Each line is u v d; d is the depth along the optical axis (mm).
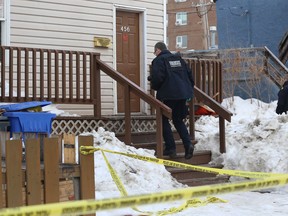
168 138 17328
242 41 41344
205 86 22547
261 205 14312
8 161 8117
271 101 31281
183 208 12805
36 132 10562
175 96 17031
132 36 24203
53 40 21453
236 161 18703
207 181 17734
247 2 41125
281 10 39594
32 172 8273
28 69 18672
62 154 9117
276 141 18766
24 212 4238
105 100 22625
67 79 21469
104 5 23000
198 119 22203
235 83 31281
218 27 42906
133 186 14867
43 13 21219
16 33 20516
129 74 23969
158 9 24938
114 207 4562
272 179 5605
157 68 17109
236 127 20969
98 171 14766
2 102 17484
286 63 38469
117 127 19500
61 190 8781
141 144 18172
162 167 16312
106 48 23000
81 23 22281
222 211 13359
